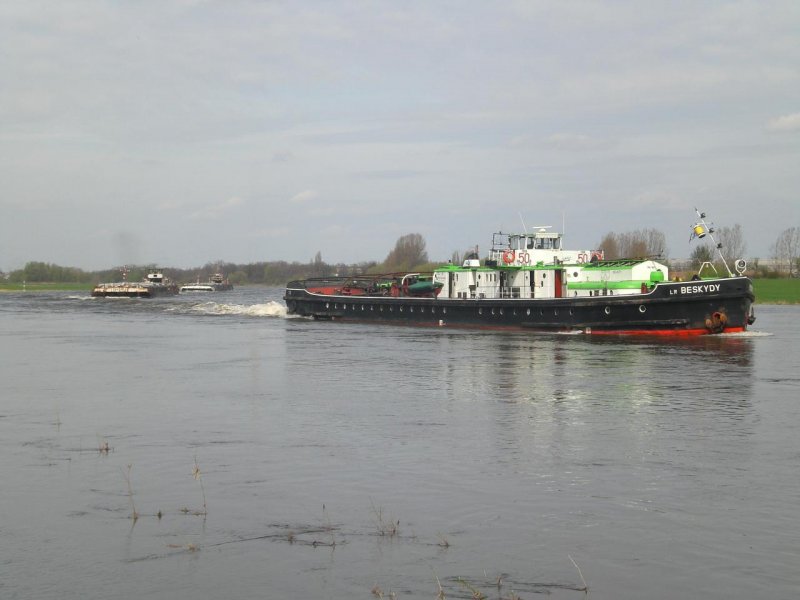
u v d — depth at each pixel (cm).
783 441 2655
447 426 2927
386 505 1994
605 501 2011
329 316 9212
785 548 1695
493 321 7056
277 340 6500
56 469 2345
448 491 2105
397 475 2258
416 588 1508
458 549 1700
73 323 9038
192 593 1496
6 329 8088
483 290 7475
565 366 4538
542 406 3325
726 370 4331
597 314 6297
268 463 2400
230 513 1936
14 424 3020
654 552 1680
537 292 7088
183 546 1722
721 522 1853
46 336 7169
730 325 5897
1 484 2188
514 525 1842
